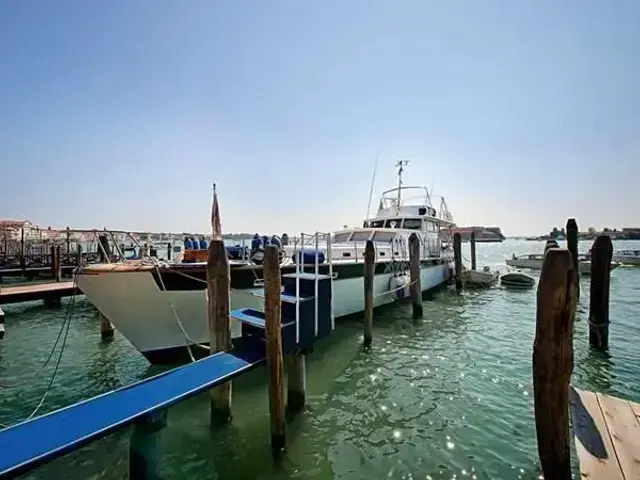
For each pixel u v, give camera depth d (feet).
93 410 11.20
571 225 37.11
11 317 42.42
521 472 14.05
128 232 25.44
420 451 15.49
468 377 23.30
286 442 16.07
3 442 9.41
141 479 11.48
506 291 59.67
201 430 17.07
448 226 65.92
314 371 24.32
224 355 16.35
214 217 21.25
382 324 36.76
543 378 11.77
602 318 28.53
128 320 22.44
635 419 14.33
